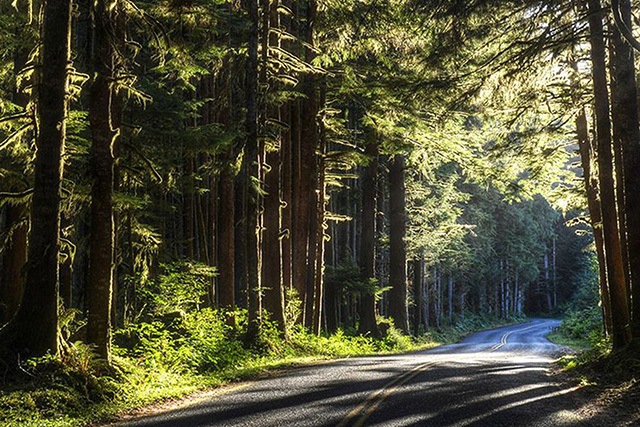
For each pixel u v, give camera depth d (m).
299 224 25.31
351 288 31.55
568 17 15.60
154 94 19.58
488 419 8.55
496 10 14.57
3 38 15.46
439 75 15.65
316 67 22.80
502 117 18.59
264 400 10.26
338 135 27.55
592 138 22.08
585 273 75.38
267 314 19.95
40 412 9.23
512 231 77.12
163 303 17.55
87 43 12.77
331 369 15.16
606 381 12.41
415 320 45.22
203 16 16.48
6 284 16.34
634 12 15.29
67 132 14.14
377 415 8.73
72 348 11.39
